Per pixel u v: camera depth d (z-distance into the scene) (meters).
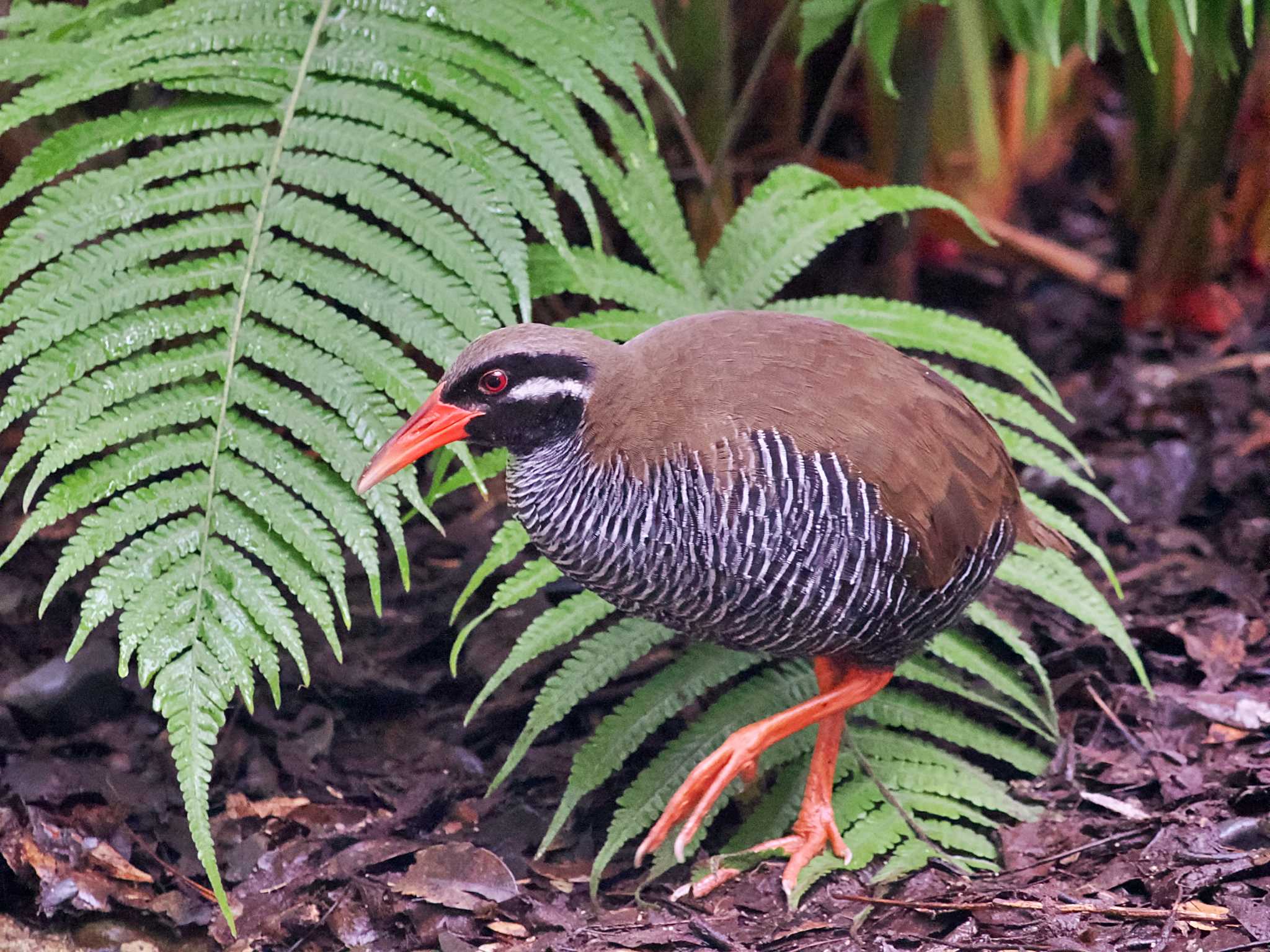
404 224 6.74
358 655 8.52
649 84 10.02
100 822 7.35
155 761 7.83
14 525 9.11
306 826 7.52
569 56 7.07
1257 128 10.91
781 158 11.27
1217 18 8.77
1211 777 7.46
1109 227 12.88
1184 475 9.86
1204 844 6.86
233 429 6.45
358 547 6.39
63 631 8.48
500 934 6.73
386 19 7.16
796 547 6.26
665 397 6.32
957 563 6.62
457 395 6.34
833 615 6.45
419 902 6.93
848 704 6.93
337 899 7.01
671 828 7.18
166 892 7.07
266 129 7.50
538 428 6.38
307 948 6.76
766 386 6.37
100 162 8.98
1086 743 7.90
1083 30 9.27
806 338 6.63
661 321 7.64
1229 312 11.46
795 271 7.84
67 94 6.76
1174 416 10.47
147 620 6.11
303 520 6.38
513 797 7.79
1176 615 8.80
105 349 6.41
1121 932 6.32
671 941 6.54
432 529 9.52
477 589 8.98
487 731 8.24
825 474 6.21
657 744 8.09
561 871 7.26
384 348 6.59
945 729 7.49
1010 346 7.71
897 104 10.77
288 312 6.60
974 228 7.93
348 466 6.44
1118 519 9.60
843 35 11.60
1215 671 8.27
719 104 9.97
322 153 7.11
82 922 6.87
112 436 6.32
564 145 6.95
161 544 6.25
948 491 6.54
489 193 6.82
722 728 7.23
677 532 6.29
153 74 6.88
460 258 6.70
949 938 6.38
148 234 6.62
